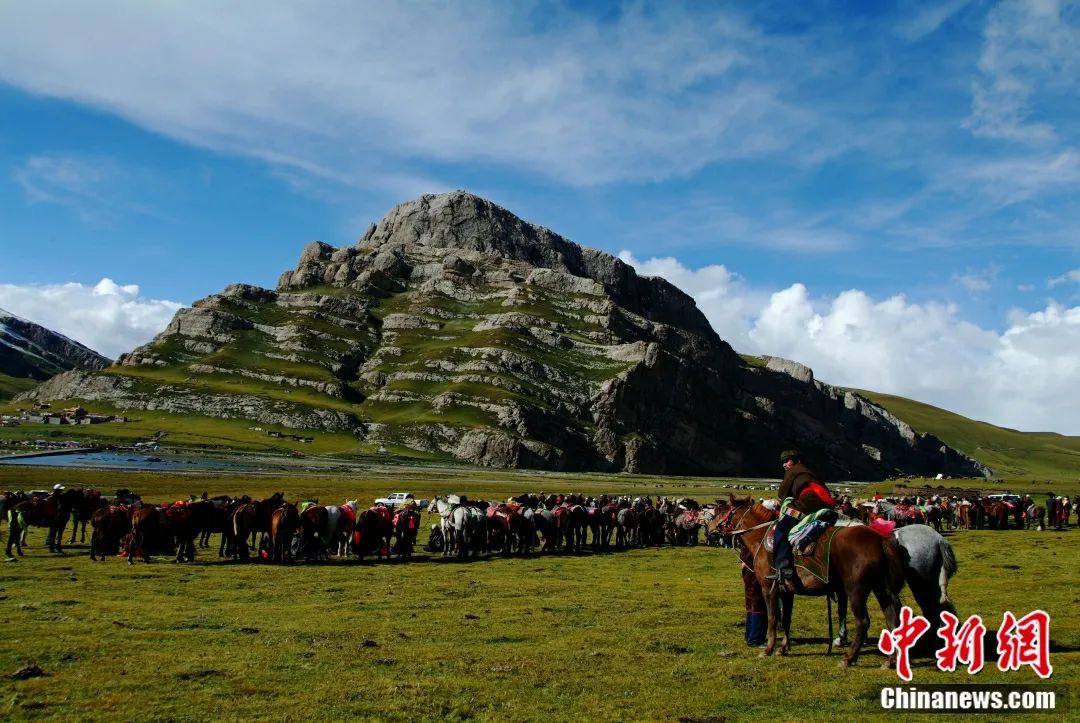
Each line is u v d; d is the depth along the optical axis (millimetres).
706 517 43500
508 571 31922
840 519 15320
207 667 14688
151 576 27828
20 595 23094
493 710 12234
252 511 33969
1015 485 142625
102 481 88688
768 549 15742
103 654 15641
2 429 196625
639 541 46938
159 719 11742
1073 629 17984
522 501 46438
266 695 12984
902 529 15609
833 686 13398
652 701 12680
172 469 121562
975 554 38156
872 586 14180
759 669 14672
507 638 17812
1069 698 12695
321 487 98562
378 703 12492
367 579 28328
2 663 14773
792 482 15812
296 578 28234
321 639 17391
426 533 51000
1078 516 63875
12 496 37188
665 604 22969
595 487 139000
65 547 37188
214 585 26047
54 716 11852
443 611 21453
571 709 12273
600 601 23516
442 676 14227
